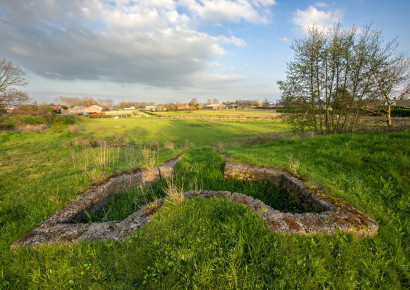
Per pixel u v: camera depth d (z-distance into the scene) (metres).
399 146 5.33
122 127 31.02
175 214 2.84
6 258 2.26
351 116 10.84
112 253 2.23
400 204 3.21
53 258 2.23
